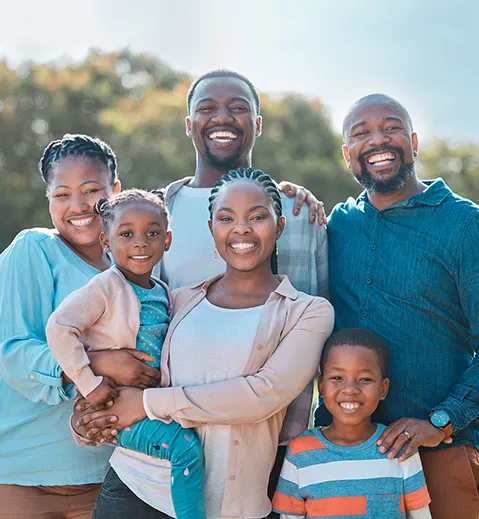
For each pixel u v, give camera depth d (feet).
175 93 65.05
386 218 13.87
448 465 13.17
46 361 12.71
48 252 13.89
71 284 13.71
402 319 13.28
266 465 12.23
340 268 14.21
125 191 13.19
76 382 12.03
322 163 60.08
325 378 12.66
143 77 69.21
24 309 13.34
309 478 12.35
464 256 13.09
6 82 62.18
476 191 67.92
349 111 14.47
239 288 12.88
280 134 61.98
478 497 13.26
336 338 12.71
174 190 15.51
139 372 12.23
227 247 12.69
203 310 12.76
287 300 12.59
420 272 13.23
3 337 13.28
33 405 13.37
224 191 12.85
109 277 12.52
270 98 64.34
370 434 12.60
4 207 59.77
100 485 13.69
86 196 14.05
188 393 11.83
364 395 12.42
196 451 11.82
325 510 12.10
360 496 12.05
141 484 12.02
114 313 12.43
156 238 12.77
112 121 60.70
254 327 12.25
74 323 12.08
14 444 13.33
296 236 14.47
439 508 13.23
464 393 12.85
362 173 14.08
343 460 12.31
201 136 15.58
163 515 11.87
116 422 12.01
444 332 13.30
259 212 12.63
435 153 69.26
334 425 12.75
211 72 16.03
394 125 13.88
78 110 62.69
